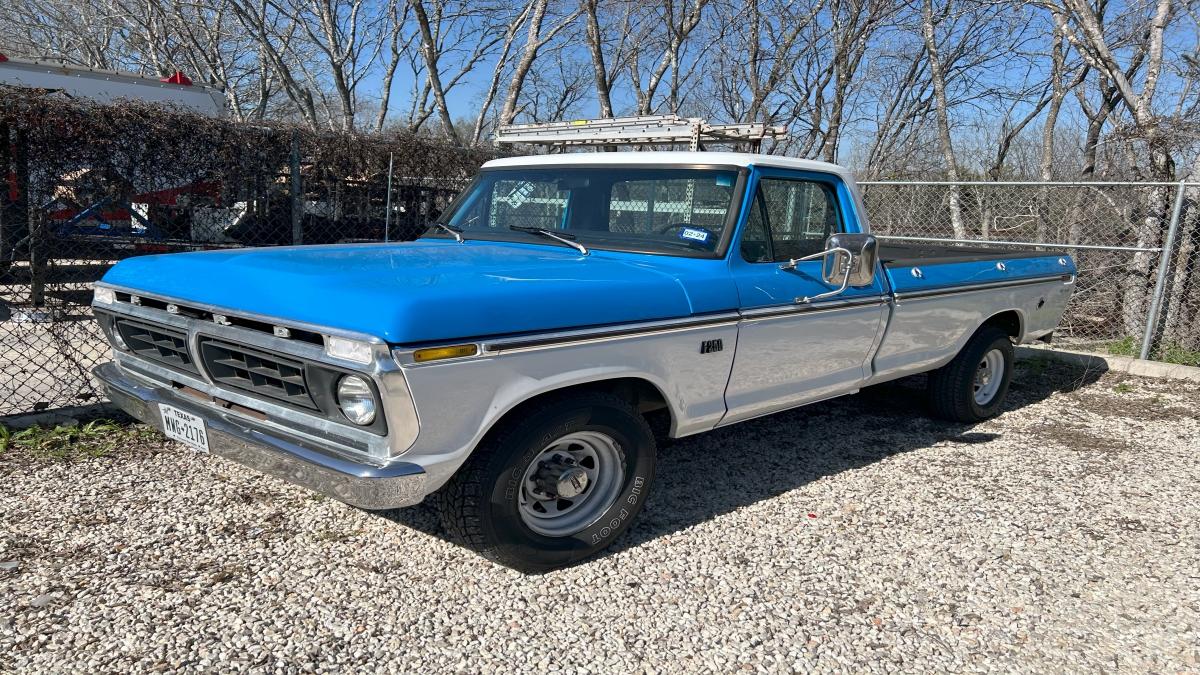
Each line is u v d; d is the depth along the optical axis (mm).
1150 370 7500
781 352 4027
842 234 3695
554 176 4363
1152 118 8211
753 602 3238
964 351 5535
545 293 3082
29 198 5734
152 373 3527
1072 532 3996
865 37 13578
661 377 3484
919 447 5246
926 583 3441
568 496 3324
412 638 2891
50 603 2982
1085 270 8625
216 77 17859
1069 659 2936
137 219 6441
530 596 3211
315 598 3119
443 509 3176
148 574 3229
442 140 8977
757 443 5191
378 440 2771
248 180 6879
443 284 2928
